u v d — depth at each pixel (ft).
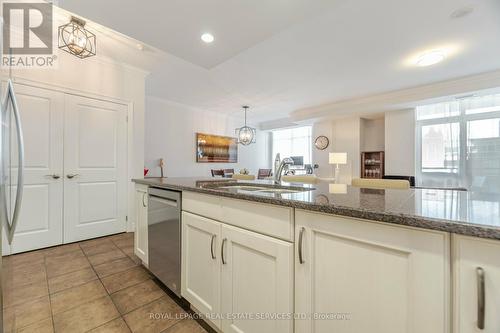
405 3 6.53
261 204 3.46
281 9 5.28
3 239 3.49
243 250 3.71
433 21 7.34
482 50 9.17
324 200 3.12
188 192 4.96
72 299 5.42
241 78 12.47
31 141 8.09
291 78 12.35
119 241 9.34
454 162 14.28
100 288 5.91
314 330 2.88
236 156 23.61
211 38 6.46
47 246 8.46
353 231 2.57
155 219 6.02
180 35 6.30
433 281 2.07
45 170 8.40
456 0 6.41
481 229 1.81
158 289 5.89
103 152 9.90
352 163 18.72
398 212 2.31
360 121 18.47
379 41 8.57
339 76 11.96
